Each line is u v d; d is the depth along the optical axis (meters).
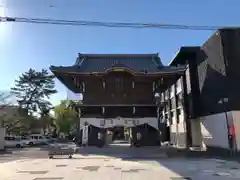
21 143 45.62
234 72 24.23
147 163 18.88
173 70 29.67
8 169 16.12
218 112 25.89
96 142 29.70
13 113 50.38
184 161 19.92
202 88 30.22
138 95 31.41
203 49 29.75
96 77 30.69
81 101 33.06
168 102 41.84
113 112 31.14
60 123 67.69
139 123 30.23
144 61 36.03
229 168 15.75
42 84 69.25
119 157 23.95
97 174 13.83
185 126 33.12
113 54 36.81
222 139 25.12
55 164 18.77
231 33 24.89
